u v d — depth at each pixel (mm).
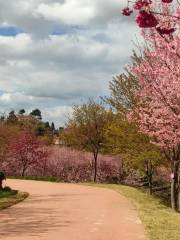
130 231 14148
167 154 24328
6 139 49281
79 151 49500
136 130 29359
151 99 20719
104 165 48219
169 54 17844
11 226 14930
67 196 26297
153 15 6934
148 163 32312
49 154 48562
